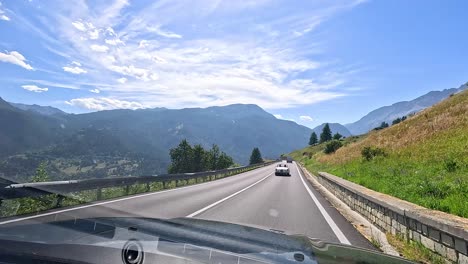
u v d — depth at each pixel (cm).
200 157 6775
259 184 2528
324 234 790
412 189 1255
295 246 344
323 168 4412
